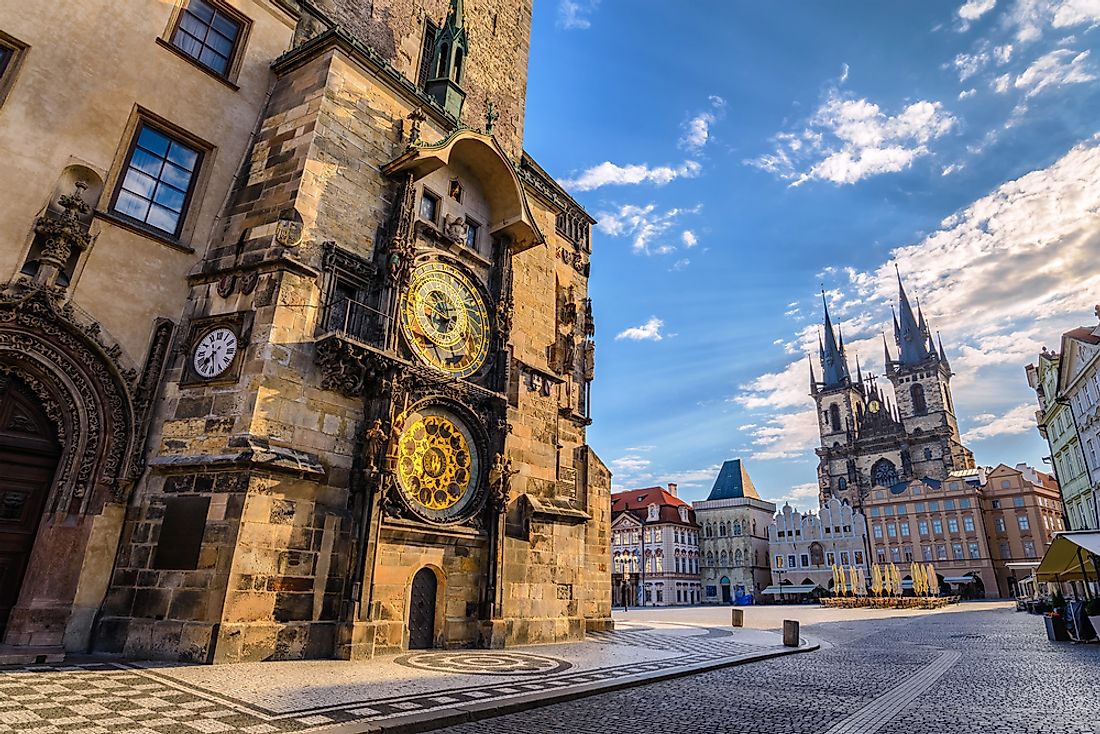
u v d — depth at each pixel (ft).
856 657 64.08
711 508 422.82
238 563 42.50
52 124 47.83
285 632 44.45
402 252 58.18
